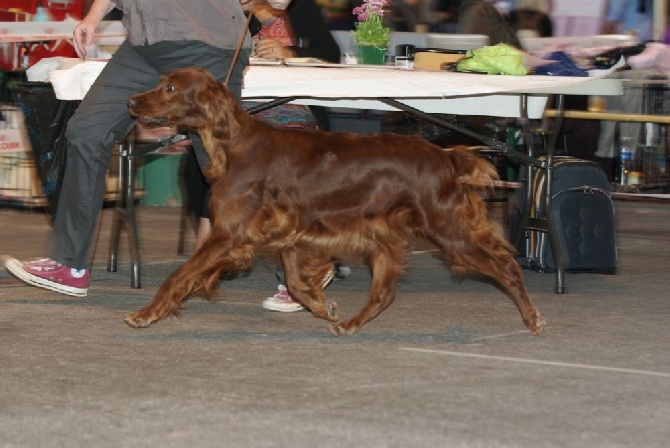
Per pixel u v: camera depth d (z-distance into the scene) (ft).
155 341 21.52
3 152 40.45
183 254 33.01
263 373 19.12
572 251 29.55
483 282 29.14
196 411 16.84
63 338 21.63
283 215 21.62
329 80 25.26
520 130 33.96
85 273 24.89
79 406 17.07
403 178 21.59
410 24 44.29
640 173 47.34
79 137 23.85
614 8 45.21
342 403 17.33
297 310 24.91
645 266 32.35
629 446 15.55
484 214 22.15
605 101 46.21
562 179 29.45
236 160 21.53
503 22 40.65
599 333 22.90
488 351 21.09
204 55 23.21
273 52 29.17
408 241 22.21
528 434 15.96
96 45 37.50
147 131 36.19
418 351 21.01
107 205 40.78
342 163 21.57
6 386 18.15
